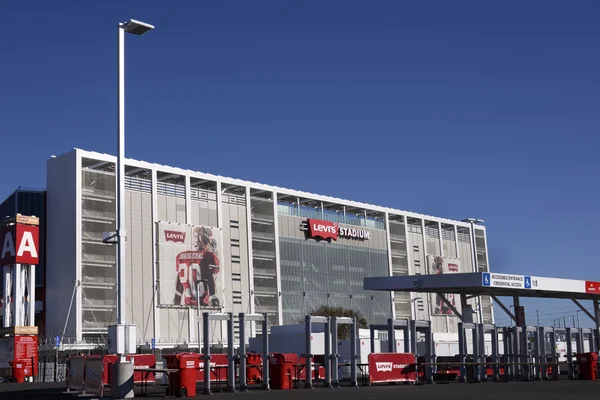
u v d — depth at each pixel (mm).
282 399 27781
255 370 46125
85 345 106875
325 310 131750
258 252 138375
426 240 175125
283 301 140750
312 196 150875
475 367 44438
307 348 37094
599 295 66562
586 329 53594
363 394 30609
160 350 115250
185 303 121438
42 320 113125
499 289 57844
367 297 158250
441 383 41938
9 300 75438
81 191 113000
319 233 149875
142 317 115938
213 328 125375
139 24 30844
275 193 144000
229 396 30328
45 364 71312
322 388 36312
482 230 193000
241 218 136250
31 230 75688
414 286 56219
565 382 42656
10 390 42219
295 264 145250
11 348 65750
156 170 123062
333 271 152750
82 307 109625
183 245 123438
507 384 40062
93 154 115250
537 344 47719
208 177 131500
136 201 119625
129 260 116250
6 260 75000
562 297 65875
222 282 128500
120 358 29422
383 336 91562
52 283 113062
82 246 111500
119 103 31109
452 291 60250
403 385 39094
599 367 50656
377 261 162875
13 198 116562
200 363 46406
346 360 55844
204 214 129750
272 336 57938
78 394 36219
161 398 29656
